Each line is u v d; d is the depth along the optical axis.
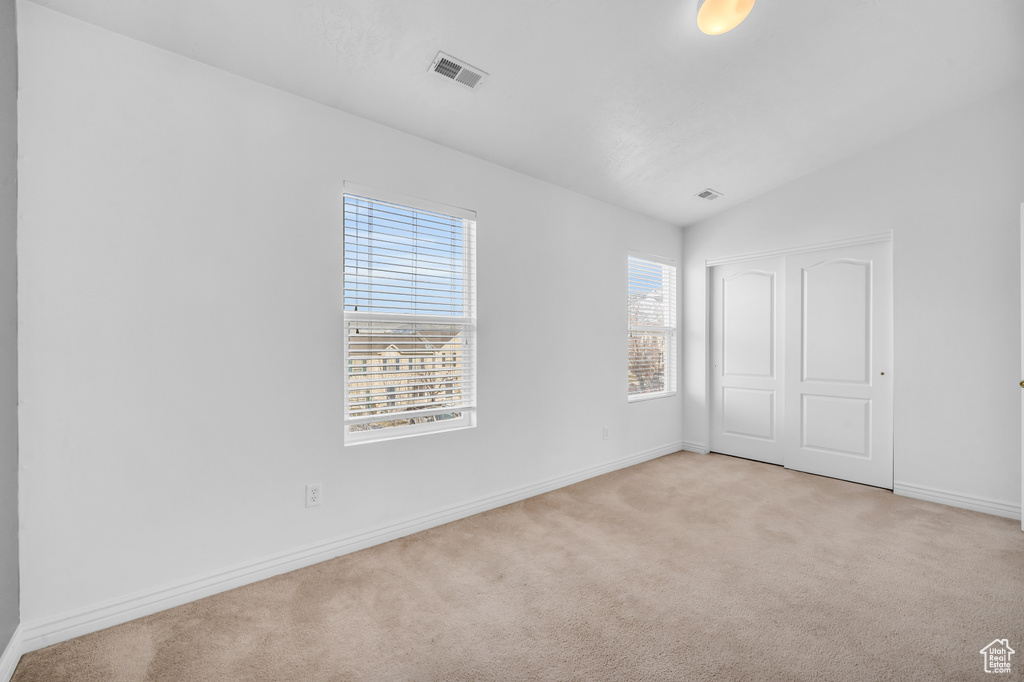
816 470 3.77
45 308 1.66
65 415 1.70
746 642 1.68
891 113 3.00
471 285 2.97
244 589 2.05
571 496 3.28
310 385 2.28
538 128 2.72
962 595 1.98
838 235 3.56
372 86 2.24
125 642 1.69
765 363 4.11
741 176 3.65
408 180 2.65
